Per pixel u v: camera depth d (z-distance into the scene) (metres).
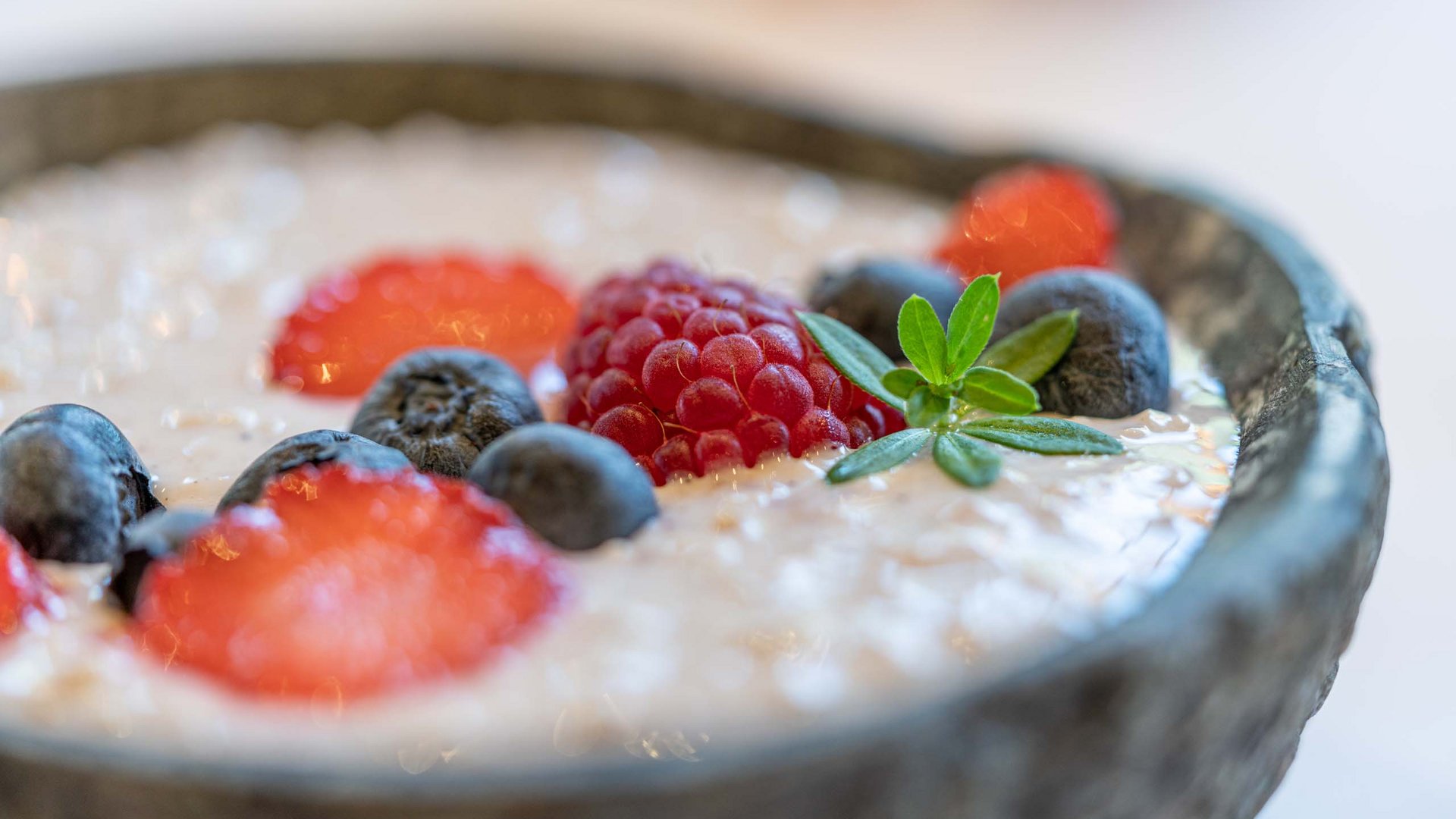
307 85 0.30
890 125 0.29
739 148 0.29
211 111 0.29
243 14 0.45
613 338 0.21
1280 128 0.43
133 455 0.20
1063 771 0.17
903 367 0.21
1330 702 0.26
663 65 0.30
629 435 0.20
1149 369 0.21
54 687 0.18
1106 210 0.25
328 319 0.23
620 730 0.17
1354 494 0.19
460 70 0.30
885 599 0.19
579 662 0.18
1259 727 0.18
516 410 0.21
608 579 0.19
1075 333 0.21
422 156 0.29
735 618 0.18
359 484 0.18
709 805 0.16
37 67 0.29
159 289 0.25
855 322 0.22
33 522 0.19
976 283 0.20
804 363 0.21
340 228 0.27
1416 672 0.27
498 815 0.16
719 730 0.17
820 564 0.19
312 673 0.17
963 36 0.49
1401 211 0.39
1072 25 0.50
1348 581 0.18
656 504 0.19
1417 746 0.26
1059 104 0.43
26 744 0.16
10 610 0.18
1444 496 0.30
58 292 0.25
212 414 0.22
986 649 0.18
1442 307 0.35
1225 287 0.24
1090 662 0.17
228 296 0.25
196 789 0.16
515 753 0.17
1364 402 0.20
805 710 0.17
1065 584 0.19
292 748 0.17
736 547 0.19
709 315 0.20
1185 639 0.17
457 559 0.18
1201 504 0.20
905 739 0.16
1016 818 0.17
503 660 0.18
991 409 0.21
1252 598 0.17
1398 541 0.30
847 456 0.20
